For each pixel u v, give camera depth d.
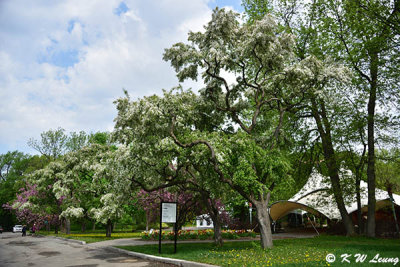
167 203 15.03
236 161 14.34
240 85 18.25
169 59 16.34
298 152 23.91
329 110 22.06
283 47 15.77
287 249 13.73
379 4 19.95
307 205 27.05
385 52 20.00
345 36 22.22
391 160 21.05
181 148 14.26
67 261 13.60
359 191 21.59
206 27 15.44
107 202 25.42
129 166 16.08
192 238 24.45
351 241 18.11
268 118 21.78
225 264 9.95
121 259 13.81
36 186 38.44
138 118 13.84
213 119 18.42
